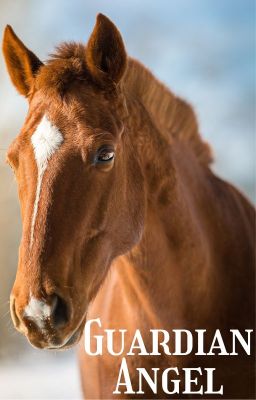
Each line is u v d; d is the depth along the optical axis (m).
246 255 7.16
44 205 5.49
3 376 16.08
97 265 5.81
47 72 6.01
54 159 5.58
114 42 6.08
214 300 6.76
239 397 6.71
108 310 7.09
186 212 6.63
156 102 7.11
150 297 6.54
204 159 7.63
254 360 6.78
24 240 5.48
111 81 6.12
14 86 6.41
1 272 21.30
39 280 5.35
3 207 21.52
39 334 5.32
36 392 13.62
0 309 18.58
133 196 6.17
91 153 5.61
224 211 7.20
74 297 5.51
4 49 6.34
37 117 5.78
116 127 5.92
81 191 5.60
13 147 5.74
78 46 6.27
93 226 5.72
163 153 6.60
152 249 6.49
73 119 5.73
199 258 6.63
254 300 7.00
